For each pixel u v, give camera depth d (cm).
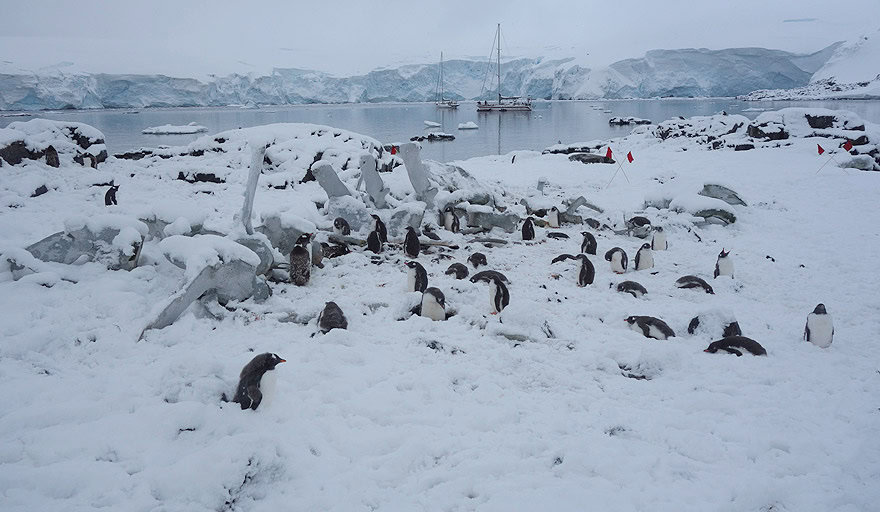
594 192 2119
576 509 409
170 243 798
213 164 2158
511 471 461
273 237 1025
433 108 14650
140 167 2080
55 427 478
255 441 441
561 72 17075
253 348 669
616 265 1118
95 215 880
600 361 680
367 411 539
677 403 587
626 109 11738
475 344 721
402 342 714
